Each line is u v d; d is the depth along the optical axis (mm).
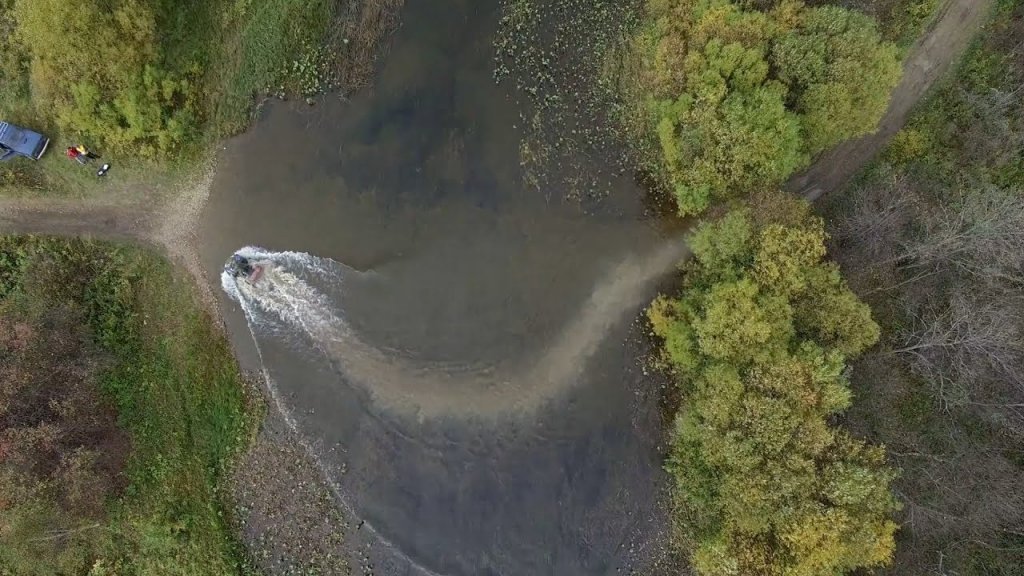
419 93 34312
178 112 32969
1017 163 33062
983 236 29516
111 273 33125
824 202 33812
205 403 33500
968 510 31297
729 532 30250
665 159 33406
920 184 33312
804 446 27766
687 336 31125
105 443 32000
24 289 31984
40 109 32062
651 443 34156
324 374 34281
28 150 31766
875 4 32906
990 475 31234
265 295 34156
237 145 34062
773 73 30203
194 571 32562
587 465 34312
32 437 29125
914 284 32562
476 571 33844
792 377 27875
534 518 34156
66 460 30078
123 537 32469
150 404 33094
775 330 28531
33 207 32688
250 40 33750
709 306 29938
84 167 32938
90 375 31781
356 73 34125
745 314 28375
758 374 28594
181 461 33062
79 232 32875
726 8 29969
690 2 31656
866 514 27469
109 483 31938
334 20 33969
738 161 29703
